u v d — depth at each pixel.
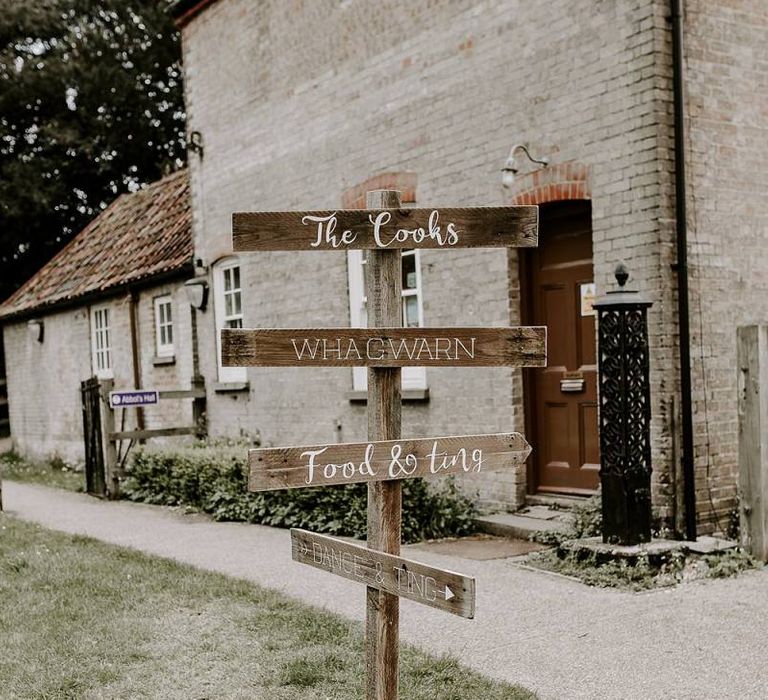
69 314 17.23
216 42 12.47
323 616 5.39
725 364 7.15
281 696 4.23
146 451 11.37
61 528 9.20
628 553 6.19
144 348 14.77
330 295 10.59
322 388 10.78
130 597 5.99
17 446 19.84
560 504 7.98
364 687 4.30
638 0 7.00
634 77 7.05
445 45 8.84
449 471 3.54
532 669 4.54
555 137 7.73
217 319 12.74
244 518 9.27
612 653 4.73
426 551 7.34
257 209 11.72
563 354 8.16
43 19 25.86
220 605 5.73
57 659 4.80
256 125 11.70
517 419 8.29
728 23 7.27
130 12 27.06
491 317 8.46
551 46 7.75
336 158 10.31
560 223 8.16
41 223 26.77
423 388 9.23
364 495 8.25
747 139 7.35
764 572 6.27
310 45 10.68
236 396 12.33
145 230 16.22
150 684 4.43
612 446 6.36
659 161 6.91
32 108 26.16
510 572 6.49
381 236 3.47
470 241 3.51
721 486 7.08
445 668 4.47
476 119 8.51
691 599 5.63
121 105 26.31
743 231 7.30
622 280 6.38
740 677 4.36
